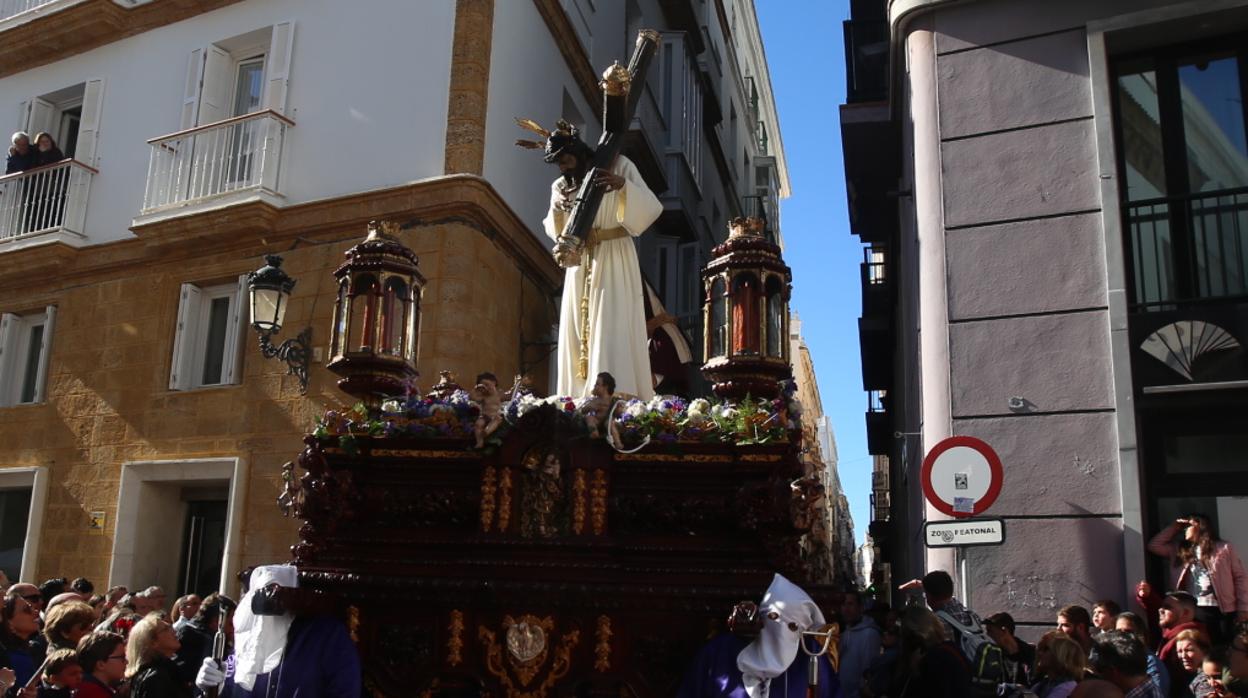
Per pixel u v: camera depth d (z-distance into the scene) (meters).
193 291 12.36
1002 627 6.45
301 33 12.46
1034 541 8.09
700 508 4.30
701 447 4.32
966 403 8.59
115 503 12.02
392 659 4.39
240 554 11.05
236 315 11.96
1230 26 8.56
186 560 12.22
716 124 21.53
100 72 13.85
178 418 11.88
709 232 20.80
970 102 9.22
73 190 13.21
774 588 3.93
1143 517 7.86
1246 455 7.96
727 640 4.02
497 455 4.48
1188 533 7.02
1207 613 6.74
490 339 11.27
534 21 13.13
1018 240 8.73
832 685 4.09
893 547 19.42
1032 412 8.34
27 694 4.70
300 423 11.12
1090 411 8.17
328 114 12.02
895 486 18.14
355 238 11.41
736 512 4.23
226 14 13.04
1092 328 8.31
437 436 4.53
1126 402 8.04
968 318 8.75
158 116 13.16
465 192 10.95
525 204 12.52
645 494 4.38
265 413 11.35
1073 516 8.02
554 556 4.29
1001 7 9.27
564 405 4.38
